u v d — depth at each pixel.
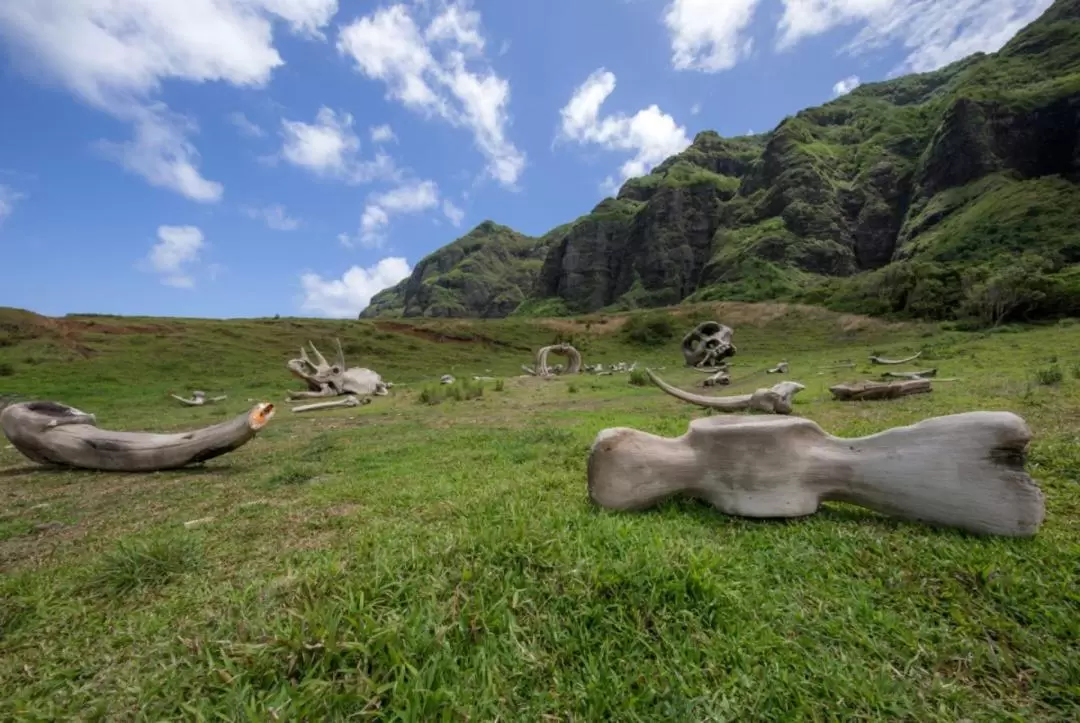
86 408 17.41
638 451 3.98
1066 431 5.86
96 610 2.95
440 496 4.87
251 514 4.82
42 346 27.95
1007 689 1.99
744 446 3.78
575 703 1.90
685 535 3.32
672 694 1.92
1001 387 9.89
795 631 2.30
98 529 4.76
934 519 3.39
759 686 1.95
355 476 6.26
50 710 2.01
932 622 2.38
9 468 8.05
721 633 2.24
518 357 41.59
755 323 50.59
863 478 3.59
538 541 2.82
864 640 2.21
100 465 7.60
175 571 3.38
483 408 14.38
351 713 1.79
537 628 2.26
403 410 15.16
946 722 1.81
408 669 1.93
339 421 13.33
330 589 2.44
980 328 36.56
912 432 3.57
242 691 1.83
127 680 2.11
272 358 32.47
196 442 7.51
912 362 17.94
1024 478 3.20
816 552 3.07
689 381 19.42
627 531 3.12
